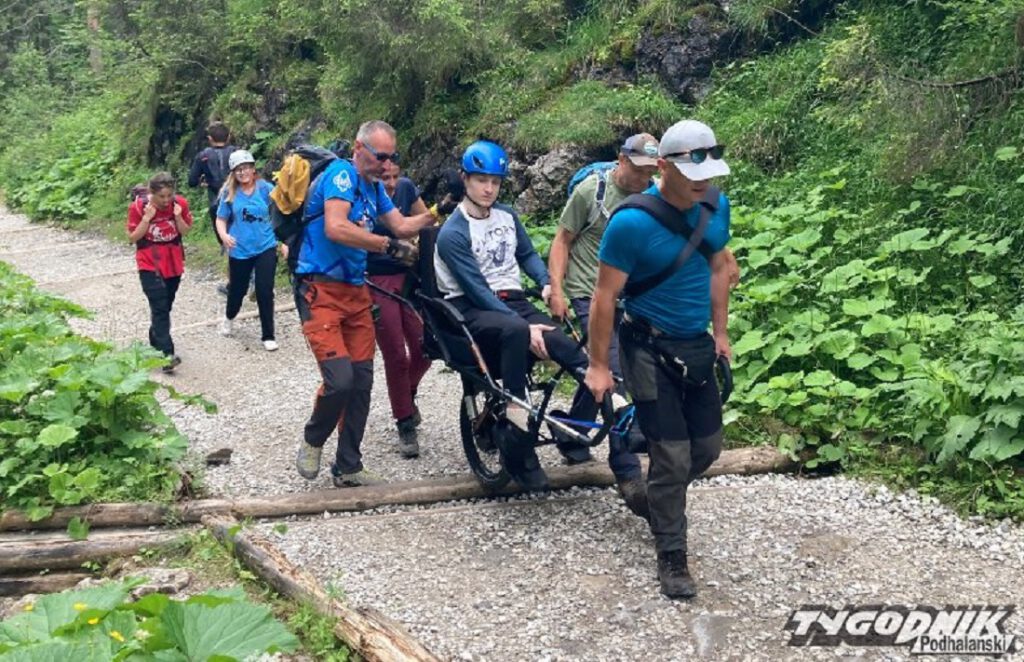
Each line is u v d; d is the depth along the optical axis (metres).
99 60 25.45
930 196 7.87
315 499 5.43
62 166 19.73
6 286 9.51
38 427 5.86
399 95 11.52
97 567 4.97
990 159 7.68
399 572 4.70
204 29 15.65
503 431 5.16
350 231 5.21
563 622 4.18
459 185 6.09
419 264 5.51
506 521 5.19
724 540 4.82
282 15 12.75
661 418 4.27
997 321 6.27
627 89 10.41
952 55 8.66
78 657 2.99
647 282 4.18
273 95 14.34
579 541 4.91
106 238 15.90
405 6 10.83
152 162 17.31
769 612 4.18
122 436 5.82
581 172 5.52
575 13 11.64
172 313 10.45
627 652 3.96
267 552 4.75
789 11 10.36
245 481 5.88
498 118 10.54
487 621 4.23
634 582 4.47
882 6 9.61
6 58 28.66
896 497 5.20
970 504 5.01
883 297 6.86
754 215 8.30
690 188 4.02
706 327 4.35
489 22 11.54
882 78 8.32
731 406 6.27
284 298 10.68
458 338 5.29
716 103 10.09
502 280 5.38
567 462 5.73
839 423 5.79
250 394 7.69
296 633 4.18
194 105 16.09
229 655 3.14
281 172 5.40
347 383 5.39
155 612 3.40
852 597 4.27
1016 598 4.23
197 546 4.99
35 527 5.33
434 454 6.21
